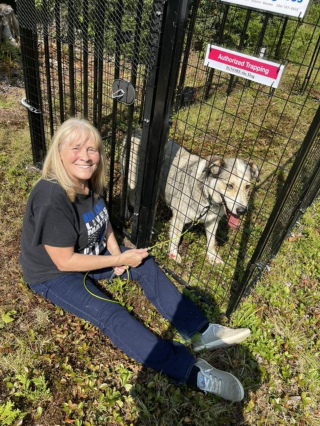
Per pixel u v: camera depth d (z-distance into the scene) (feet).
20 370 7.16
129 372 7.44
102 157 7.61
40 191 6.88
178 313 8.34
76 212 7.33
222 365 8.00
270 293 9.80
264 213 13.09
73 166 6.77
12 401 6.70
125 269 8.66
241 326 8.77
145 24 7.04
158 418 6.84
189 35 8.41
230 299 9.52
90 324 8.29
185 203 10.23
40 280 7.88
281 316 9.21
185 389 7.45
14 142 14.52
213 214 10.11
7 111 16.85
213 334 8.14
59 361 7.43
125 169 9.70
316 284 10.52
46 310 8.40
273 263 10.91
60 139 6.67
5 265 9.46
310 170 10.14
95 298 7.63
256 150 17.31
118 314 7.46
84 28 8.69
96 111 9.86
